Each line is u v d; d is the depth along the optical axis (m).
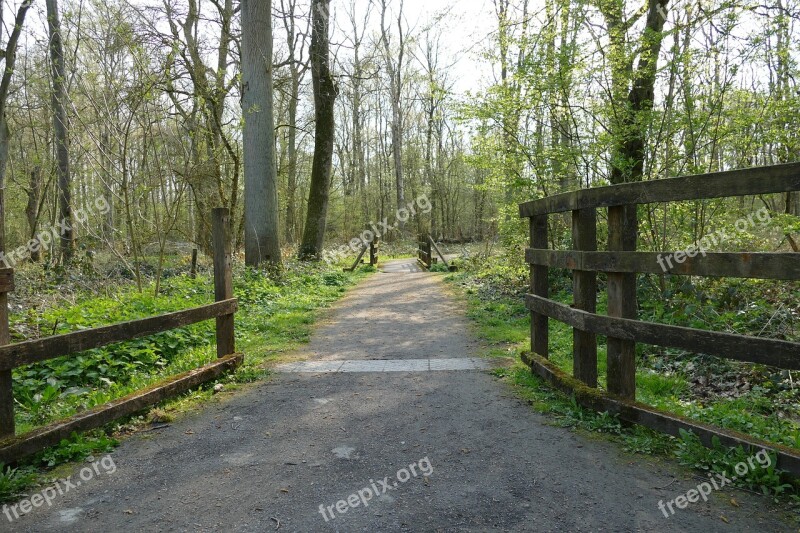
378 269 21.23
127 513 2.76
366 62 30.81
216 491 2.98
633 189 3.45
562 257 4.48
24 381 5.07
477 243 34.56
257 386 5.12
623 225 3.65
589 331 4.02
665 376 5.75
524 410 4.25
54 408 4.53
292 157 27.69
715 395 5.28
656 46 9.06
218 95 12.77
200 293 10.10
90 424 3.72
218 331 5.58
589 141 10.23
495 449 3.49
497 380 5.17
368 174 48.44
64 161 15.26
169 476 3.19
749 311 7.02
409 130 44.69
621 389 3.81
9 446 3.21
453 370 5.60
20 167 21.73
